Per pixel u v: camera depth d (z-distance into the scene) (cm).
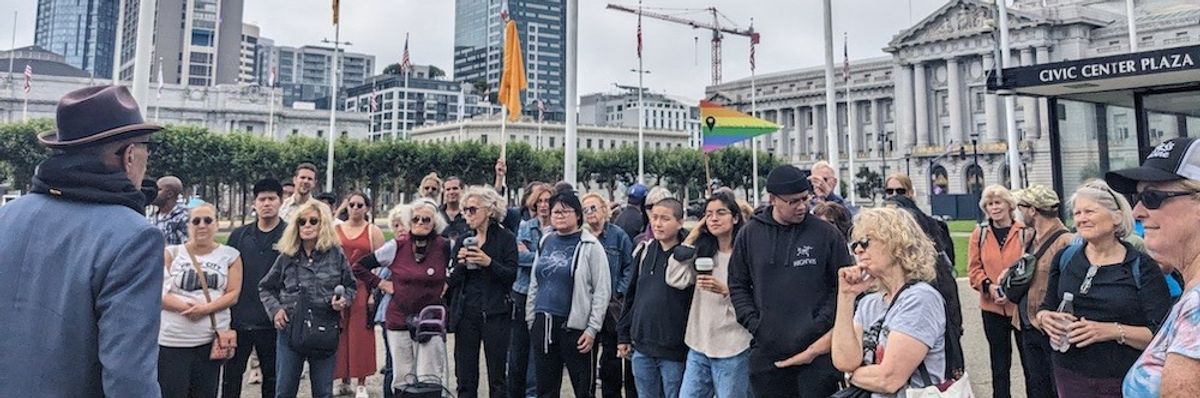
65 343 218
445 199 794
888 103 9181
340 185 5578
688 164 6850
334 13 2723
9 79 8138
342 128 10131
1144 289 376
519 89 1448
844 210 590
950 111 7969
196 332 502
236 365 578
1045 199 525
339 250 565
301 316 536
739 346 467
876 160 9112
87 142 229
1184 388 174
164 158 4912
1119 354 379
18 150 4747
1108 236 392
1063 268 423
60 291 219
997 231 604
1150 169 220
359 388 692
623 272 653
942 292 316
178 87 8969
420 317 557
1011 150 1638
